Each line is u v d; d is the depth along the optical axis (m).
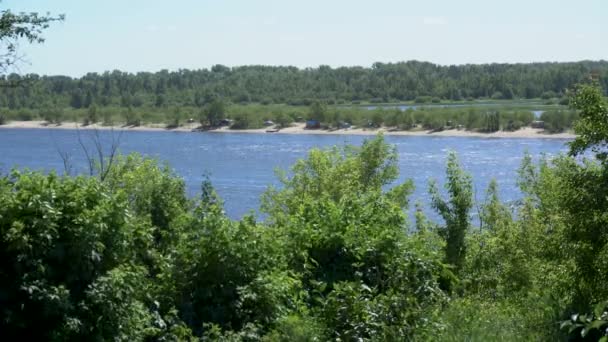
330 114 115.81
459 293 13.27
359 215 12.34
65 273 8.11
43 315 7.81
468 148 84.31
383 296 9.69
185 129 111.38
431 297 10.46
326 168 21.06
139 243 9.54
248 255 9.95
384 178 22.03
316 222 12.00
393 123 113.44
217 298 9.70
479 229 17.75
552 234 12.09
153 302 9.20
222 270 9.80
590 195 10.63
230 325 9.41
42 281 7.85
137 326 8.44
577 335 9.59
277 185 49.66
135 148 73.75
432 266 11.16
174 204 12.83
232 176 55.66
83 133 83.62
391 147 22.06
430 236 15.38
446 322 9.79
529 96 165.38
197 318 9.58
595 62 157.75
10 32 12.70
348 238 11.46
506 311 11.15
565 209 11.05
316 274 11.23
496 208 18.27
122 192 8.78
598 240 10.64
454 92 165.88
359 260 11.30
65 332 7.87
